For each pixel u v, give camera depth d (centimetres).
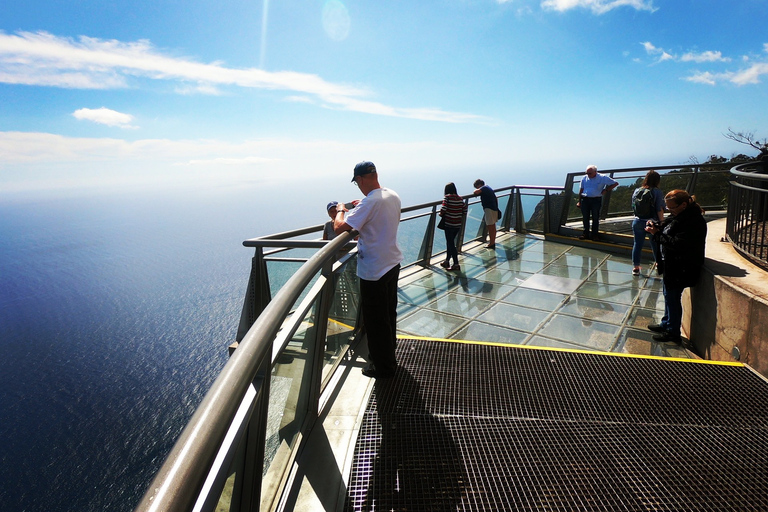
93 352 18812
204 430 76
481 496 186
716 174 987
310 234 565
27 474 9794
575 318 520
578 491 191
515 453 218
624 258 785
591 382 301
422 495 187
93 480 9531
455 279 709
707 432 238
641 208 642
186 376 15650
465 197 870
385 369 300
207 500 78
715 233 595
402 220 761
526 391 288
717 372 316
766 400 275
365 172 294
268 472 164
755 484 194
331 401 267
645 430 241
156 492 61
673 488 192
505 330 493
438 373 312
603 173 987
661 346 439
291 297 151
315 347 237
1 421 12694
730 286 358
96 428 12069
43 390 14812
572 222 997
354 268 360
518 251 879
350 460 208
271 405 161
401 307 584
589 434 236
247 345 110
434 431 237
